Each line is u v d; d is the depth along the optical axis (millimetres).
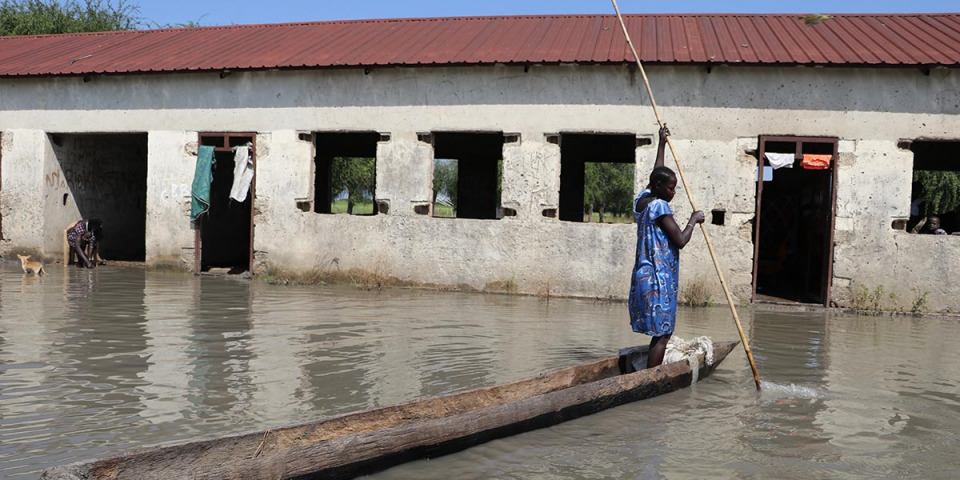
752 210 11633
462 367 6469
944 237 11125
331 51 13602
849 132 11414
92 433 4477
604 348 7520
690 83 11758
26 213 14898
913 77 11258
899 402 5730
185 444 3436
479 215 19891
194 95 13805
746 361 7219
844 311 11320
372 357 6777
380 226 12906
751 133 11633
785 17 14211
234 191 13492
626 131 11984
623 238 11922
